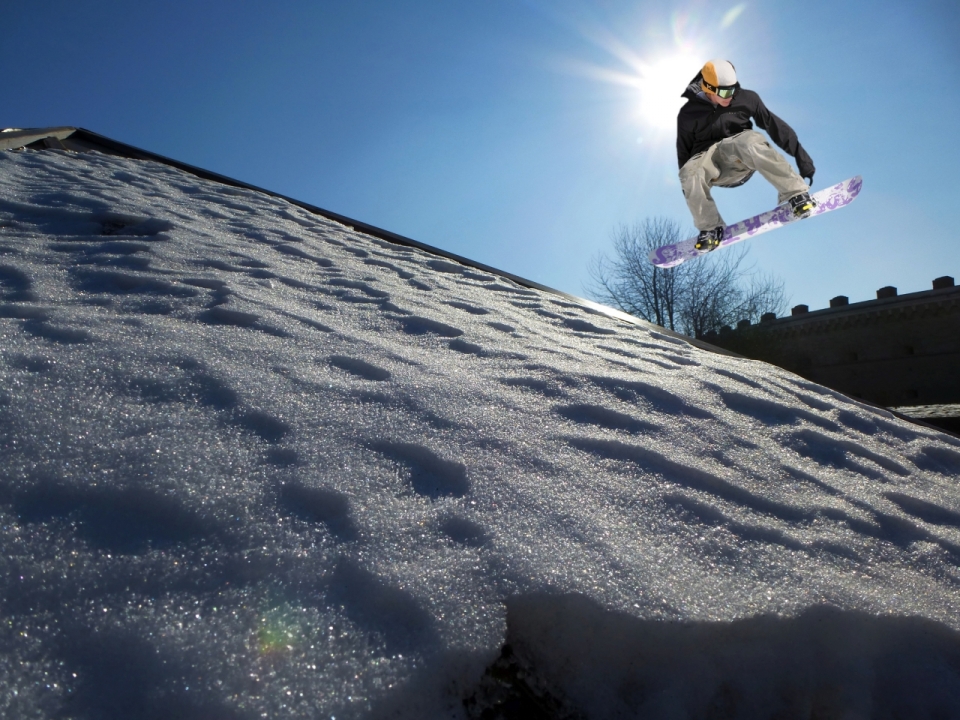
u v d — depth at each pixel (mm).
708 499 1708
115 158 5797
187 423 1526
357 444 1591
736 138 6059
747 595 1311
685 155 6457
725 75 5926
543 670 1133
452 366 2369
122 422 1471
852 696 1278
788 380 3447
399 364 2260
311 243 4332
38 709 829
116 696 871
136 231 3607
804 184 6059
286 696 904
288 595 1070
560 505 1484
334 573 1134
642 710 1141
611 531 1426
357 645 1001
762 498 1804
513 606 1160
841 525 1775
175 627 971
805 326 31188
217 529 1182
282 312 2605
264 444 1504
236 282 2920
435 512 1369
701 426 2244
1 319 1998
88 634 939
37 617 949
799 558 1521
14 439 1306
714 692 1202
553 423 1982
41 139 5812
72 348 1829
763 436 2336
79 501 1188
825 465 2252
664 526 1518
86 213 3668
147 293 2559
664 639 1188
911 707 1278
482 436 1767
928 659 1358
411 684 968
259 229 4328
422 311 3129
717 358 3617
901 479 2330
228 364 1923
